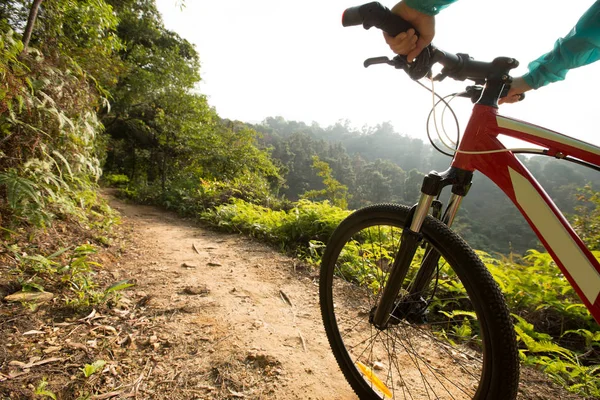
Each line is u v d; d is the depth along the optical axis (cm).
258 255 384
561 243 96
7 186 237
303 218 457
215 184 855
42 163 283
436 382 161
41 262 222
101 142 771
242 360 171
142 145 1587
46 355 152
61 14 400
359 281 286
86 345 165
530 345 197
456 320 213
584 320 231
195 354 172
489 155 111
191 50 1861
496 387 94
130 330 187
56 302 199
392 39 106
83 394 133
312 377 163
